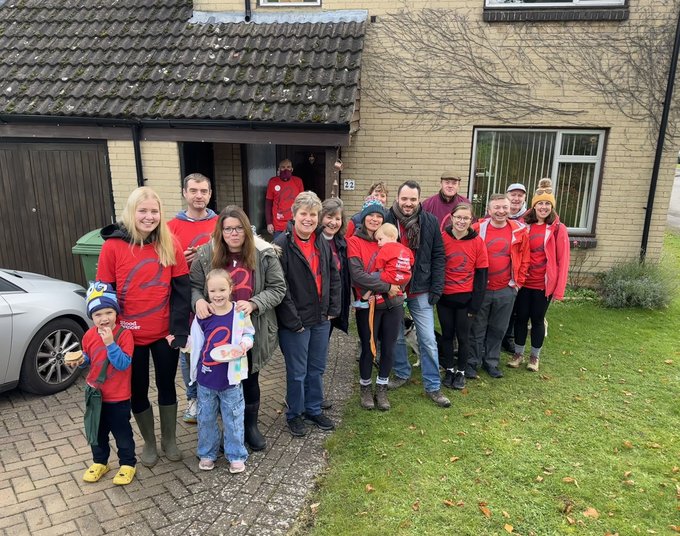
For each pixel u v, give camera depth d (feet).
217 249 11.53
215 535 9.85
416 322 15.10
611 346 19.70
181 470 11.81
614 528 10.21
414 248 14.40
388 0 25.14
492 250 16.16
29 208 23.81
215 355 10.95
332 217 13.20
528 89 25.09
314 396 13.73
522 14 24.32
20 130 22.47
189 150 24.59
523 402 15.34
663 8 23.70
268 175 33.55
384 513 10.48
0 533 9.77
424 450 12.73
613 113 24.86
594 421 14.30
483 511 10.55
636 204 25.70
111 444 12.81
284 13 25.73
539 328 17.21
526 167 26.43
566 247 16.63
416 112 25.86
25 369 14.64
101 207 23.52
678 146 24.82
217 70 23.26
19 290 14.94
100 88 22.65
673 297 24.71
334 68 22.81
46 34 25.81
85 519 10.19
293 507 10.66
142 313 10.96
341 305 13.85
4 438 12.98
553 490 11.34
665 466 12.26
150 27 25.86
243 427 11.86
